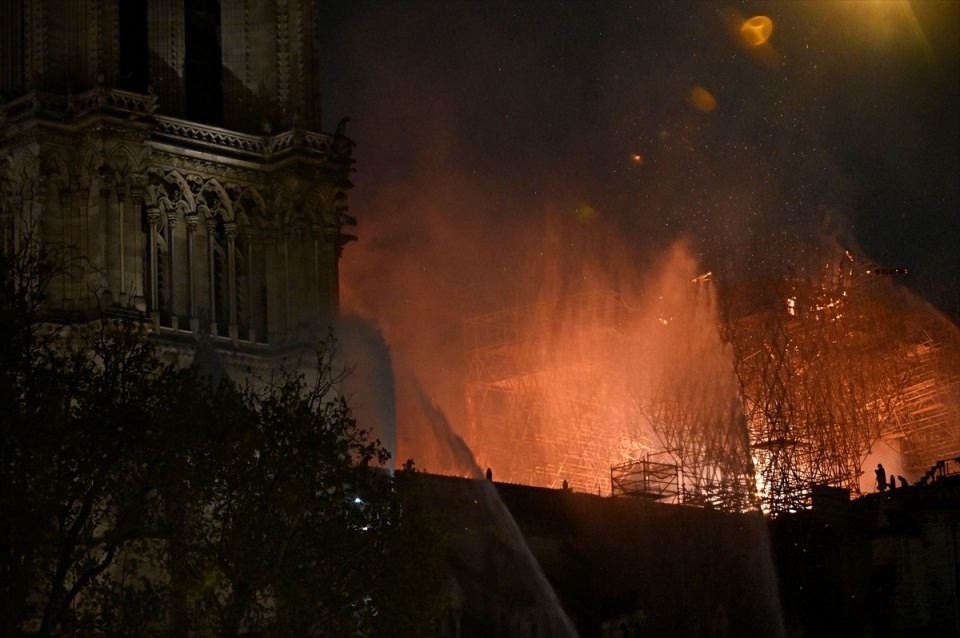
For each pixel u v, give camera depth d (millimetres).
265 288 151000
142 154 142750
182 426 111812
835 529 165625
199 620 117000
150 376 137000
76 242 141000
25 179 141500
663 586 155500
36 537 105125
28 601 119625
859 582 162125
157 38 150125
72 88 142625
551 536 151875
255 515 114375
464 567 143000
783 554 162750
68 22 144125
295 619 113250
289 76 153750
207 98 153750
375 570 115125
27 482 106688
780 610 158625
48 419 107750
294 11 154375
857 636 157375
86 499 107625
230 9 155500
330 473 116688
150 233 145125
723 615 154250
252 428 115062
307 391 149000
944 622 156000
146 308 142250
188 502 112500
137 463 110312
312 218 151625
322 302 151000
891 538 159250
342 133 154000
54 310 138375
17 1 147625
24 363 110625
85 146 141500
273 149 152125
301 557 114750
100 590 108188
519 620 141000
